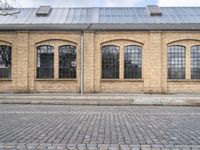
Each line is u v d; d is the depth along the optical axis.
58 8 30.94
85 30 25.80
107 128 8.51
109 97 20.92
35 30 26.03
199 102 17.14
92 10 30.61
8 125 9.01
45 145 6.25
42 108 14.95
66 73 26.23
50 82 26.11
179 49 25.98
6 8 19.88
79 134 7.54
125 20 27.55
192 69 25.95
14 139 6.89
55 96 21.72
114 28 25.80
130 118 10.85
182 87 25.77
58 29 25.92
